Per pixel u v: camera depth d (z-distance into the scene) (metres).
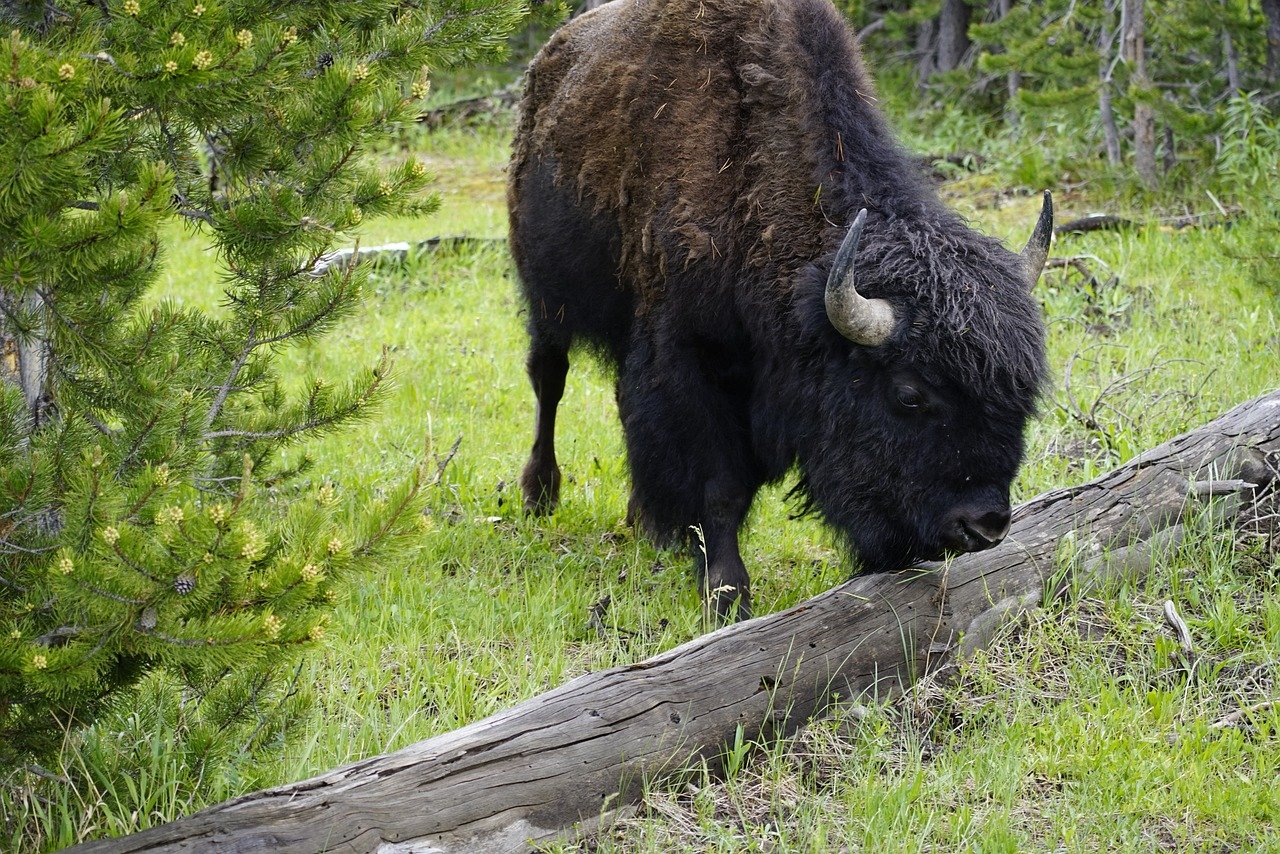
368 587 10.77
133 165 7.68
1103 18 26.89
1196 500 10.77
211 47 6.88
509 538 12.62
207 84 6.92
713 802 7.79
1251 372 15.56
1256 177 21.62
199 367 8.59
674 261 10.63
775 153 10.26
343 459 14.10
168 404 7.49
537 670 9.58
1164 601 10.23
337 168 7.86
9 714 6.81
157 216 6.35
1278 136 23.42
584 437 15.45
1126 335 17.75
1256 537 10.84
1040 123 29.50
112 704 7.21
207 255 24.36
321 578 6.55
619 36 12.21
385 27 8.57
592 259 12.26
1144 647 9.72
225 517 6.23
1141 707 8.97
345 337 19.02
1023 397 8.88
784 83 10.38
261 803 6.48
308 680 8.53
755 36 10.70
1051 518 10.35
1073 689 9.23
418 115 8.26
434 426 15.31
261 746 7.76
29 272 6.18
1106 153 26.97
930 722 8.91
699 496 10.93
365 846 6.53
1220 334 17.30
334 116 7.70
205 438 8.16
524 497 13.67
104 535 6.04
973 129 30.70
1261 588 10.48
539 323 13.62
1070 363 14.27
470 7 8.51
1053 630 9.77
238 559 6.30
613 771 7.52
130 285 7.10
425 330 19.34
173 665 7.13
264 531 7.07
